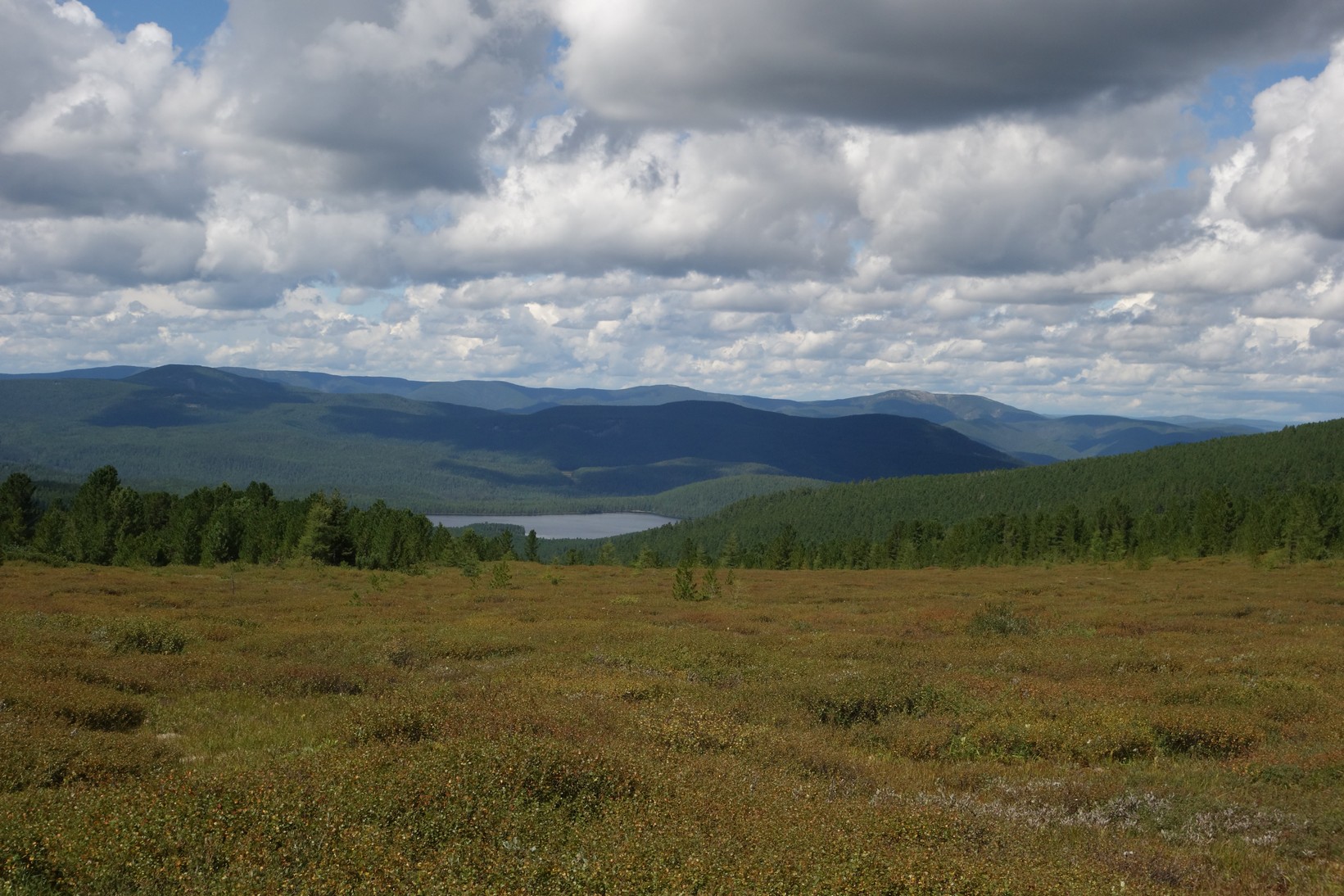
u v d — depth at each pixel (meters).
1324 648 24.25
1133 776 12.17
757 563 114.38
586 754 10.20
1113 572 69.88
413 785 8.72
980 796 11.09
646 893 6.46
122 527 67.19
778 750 12.49
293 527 67.12
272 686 17.12
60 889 6.65
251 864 6.88
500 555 93.00
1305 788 11.70
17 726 11.77
